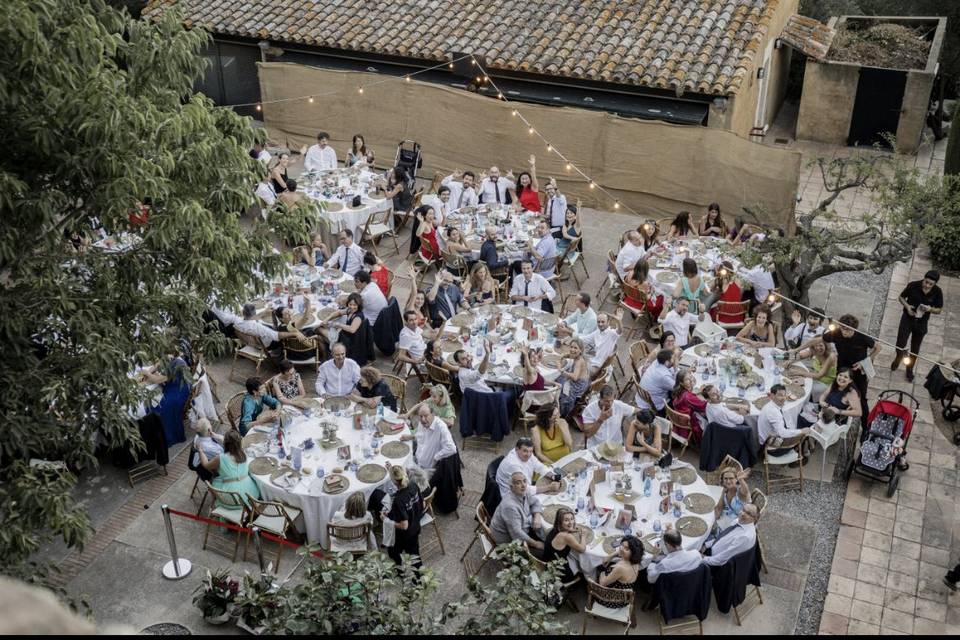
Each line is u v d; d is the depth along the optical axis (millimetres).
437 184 18734
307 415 11969
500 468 10938
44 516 8250
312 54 22281
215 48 23156
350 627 7613
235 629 9938
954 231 17062
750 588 10758
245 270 10609
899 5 27078
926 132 23328
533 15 21266
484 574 10820
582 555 9898
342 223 17391
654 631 10070
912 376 14797
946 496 12414
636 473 11133
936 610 10633
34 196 8352
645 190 19422
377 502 10766
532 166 18297
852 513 12078
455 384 13266
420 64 21312
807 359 13305
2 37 7934
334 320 14258
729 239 16453
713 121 19234
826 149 22906
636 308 15406
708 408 12023
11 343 8742
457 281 15164
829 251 14516
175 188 9844
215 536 11242
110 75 8969
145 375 12117
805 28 24125
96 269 9422
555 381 13016
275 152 22156
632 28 20438
